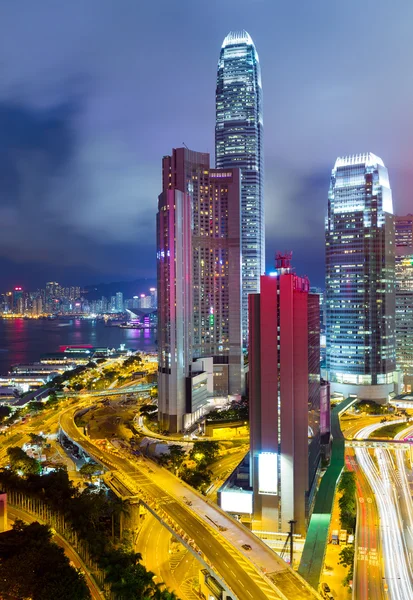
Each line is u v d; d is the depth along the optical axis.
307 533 195.38
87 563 188.12
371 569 185.38
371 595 168.12
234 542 186.00
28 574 157.50
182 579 185.00
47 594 150.50
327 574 186.00
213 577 169.75
